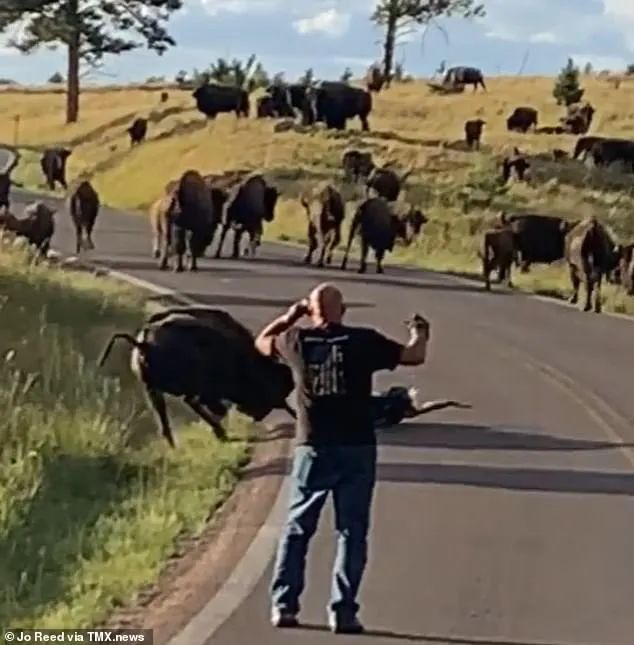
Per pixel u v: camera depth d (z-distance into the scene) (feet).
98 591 38.65
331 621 36.24
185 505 48.60
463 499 51.24
